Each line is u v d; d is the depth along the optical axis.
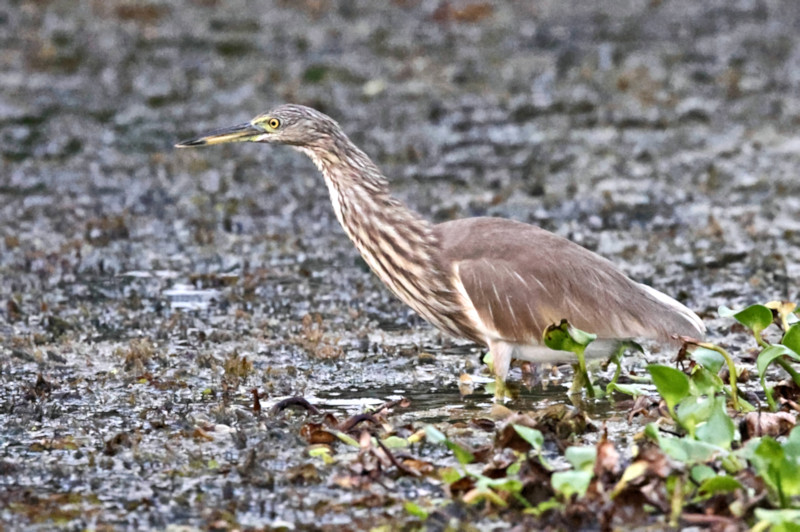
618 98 24.67
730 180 19.14
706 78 26.09
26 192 18.84
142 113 23.67
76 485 8.41
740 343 11.86
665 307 10.59
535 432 8.08
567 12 33.50
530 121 23.16
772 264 14.85
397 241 11.02
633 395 10.01
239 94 24.88
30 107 24.06
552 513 7.63
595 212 17.48
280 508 7.96
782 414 9.03
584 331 10.30
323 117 11.45
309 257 15.67
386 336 12.49
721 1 34.81
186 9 33.81
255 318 13.08
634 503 7.65
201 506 8.03
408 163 20.50
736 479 7.75
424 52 28.83
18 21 31.62
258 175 20.03
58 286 14.27
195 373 11.14
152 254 15.73
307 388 10.73
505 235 10.77
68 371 11.20
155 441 9.29
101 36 30.16
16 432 9.54
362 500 8.02
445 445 9.04
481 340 10.91
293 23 32.06
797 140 21.53
